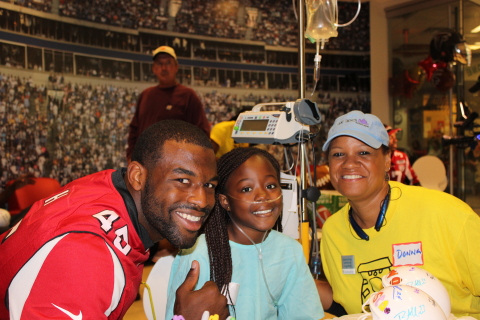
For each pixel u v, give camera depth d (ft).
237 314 4.29
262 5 18.19
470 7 16.99
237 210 4.42
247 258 4.48
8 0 12.39
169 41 16.21
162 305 5.01
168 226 3.31
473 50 16.34
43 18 13.20
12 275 2.92
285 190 5.38
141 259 3.48
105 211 3.22
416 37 19.10
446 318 2.97
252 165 4.45
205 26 16.98
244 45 17.81
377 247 4.66
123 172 3.69
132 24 15.34
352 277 4.82
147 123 12.05
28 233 3.03
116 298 3.04
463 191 17.44
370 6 19.72
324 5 5.31
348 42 19.66
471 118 12.21
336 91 19.53
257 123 5.91
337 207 8.85
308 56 19.13
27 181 11.92
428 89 18.88
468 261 4.35
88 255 2.83
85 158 14.37
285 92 18.71
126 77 15.26
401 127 20.04
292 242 4.74
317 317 4.49
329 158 4.88
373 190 4.58
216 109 17.31
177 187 3.26
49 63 13.41
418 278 3.31
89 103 14.39
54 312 2.70
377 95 20.01
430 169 14.33
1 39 12.26
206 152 3.39
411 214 4.55
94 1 14.38
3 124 12.39
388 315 2.88
